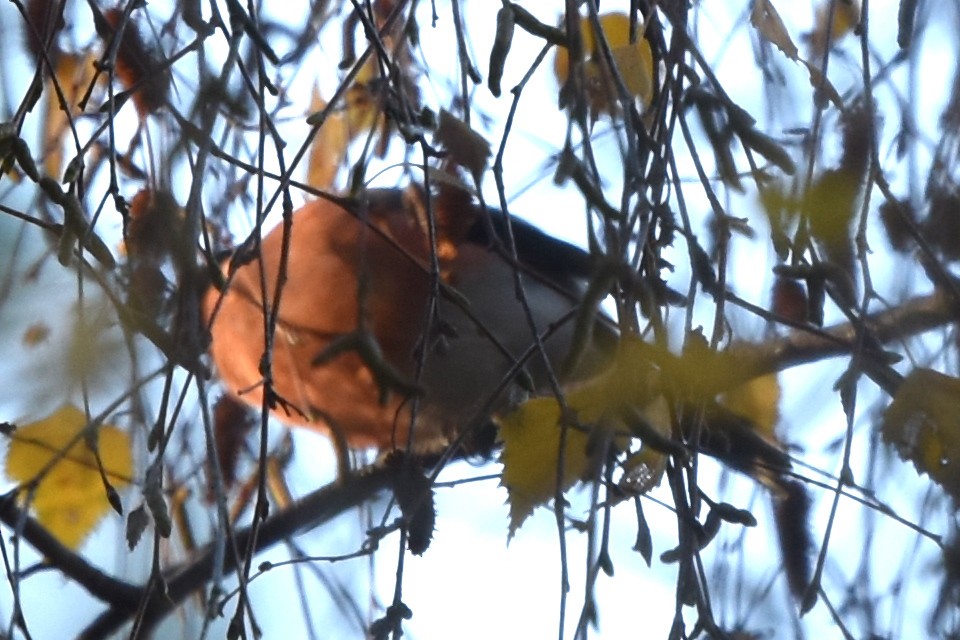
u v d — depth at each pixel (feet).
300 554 13.20
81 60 13.07
